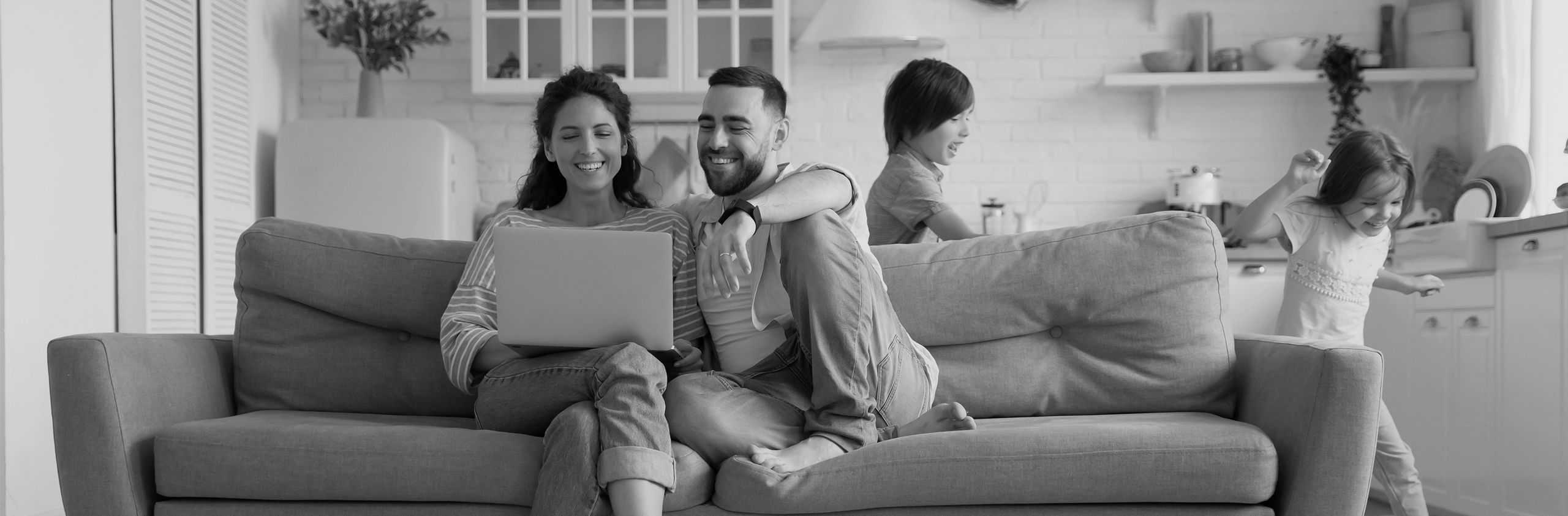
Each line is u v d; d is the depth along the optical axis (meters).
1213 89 4.80
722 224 1.93
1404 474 2.64
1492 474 2.96
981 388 2.29
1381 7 4.73
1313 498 1.84
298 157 4.37
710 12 4.54
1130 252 2.29
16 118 3.01
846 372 1.92
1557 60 4.04
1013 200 4.84
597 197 2.40
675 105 4.80
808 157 4.86
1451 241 3.08
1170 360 2.23
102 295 3.42
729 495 1.82
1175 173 4.73
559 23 4.56
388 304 2.31
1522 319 2.84
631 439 1.78
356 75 4.89
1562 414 2.66
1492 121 4.33
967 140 4.84
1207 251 2.29
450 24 4.90
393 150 4.36
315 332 2.31
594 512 1.77
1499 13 4.31
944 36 4.85
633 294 1.92
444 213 4.36
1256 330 4.37
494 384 1.98
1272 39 4.64
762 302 2.12
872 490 1.79
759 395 1.97
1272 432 1.97
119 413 1.88
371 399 2.30
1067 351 2.32
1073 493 1.82
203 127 3.97
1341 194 2.67
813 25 4.53
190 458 1.86
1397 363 3.49
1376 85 4.73
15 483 2.97
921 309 2.31
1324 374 1.85
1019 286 2.31
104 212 3.45
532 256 1.91
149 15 3.62
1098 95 4.82
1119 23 4.82
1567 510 2.63
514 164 4.88
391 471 1.83
